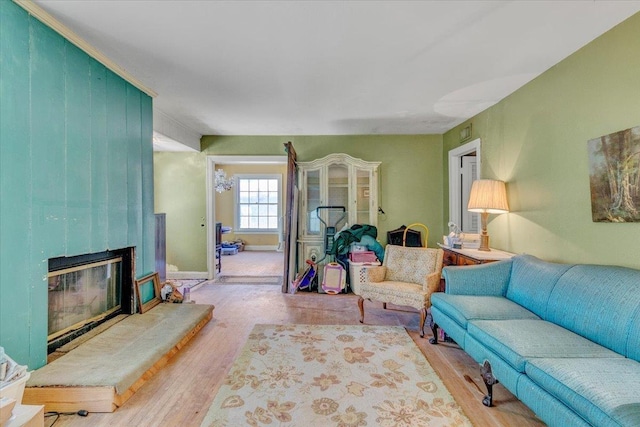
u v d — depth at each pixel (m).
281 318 3.37
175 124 4.24
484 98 3.34
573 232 2.41
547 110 2.67
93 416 1.75
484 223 3.32
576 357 1.61
